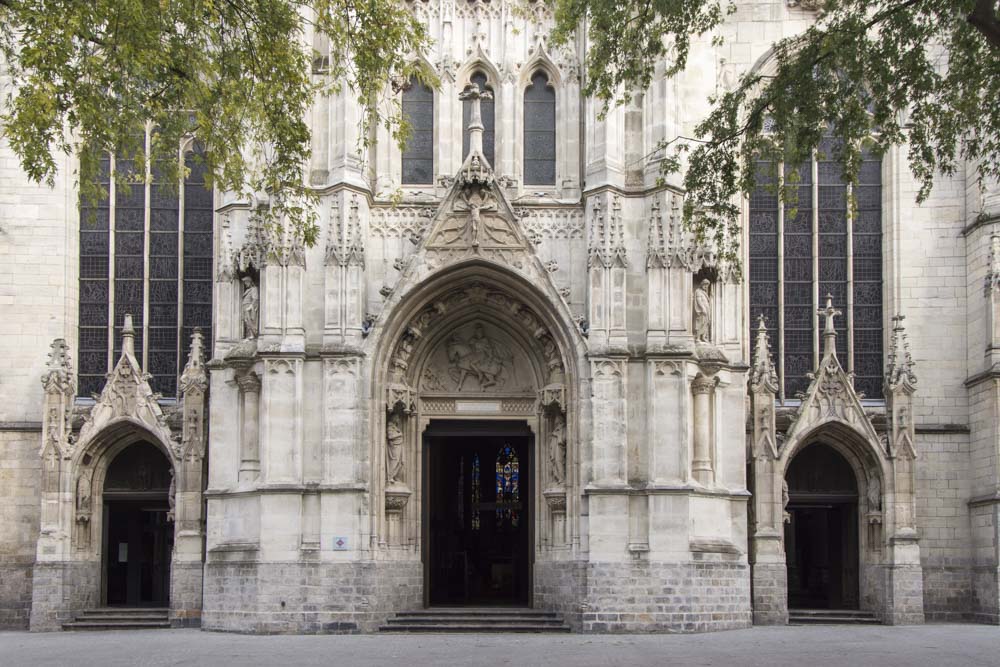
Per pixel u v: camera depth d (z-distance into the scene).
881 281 50.88
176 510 45.97
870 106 50.47
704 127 34.94
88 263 50.25
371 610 41.81
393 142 45.53
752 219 51.19
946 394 49.62
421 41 35.03
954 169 34.69
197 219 50.47
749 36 50.59
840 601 50.03
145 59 30.14
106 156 50.16
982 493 47.94
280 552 41.59
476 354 45.97
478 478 54.00
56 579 46.06
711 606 42.16
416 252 43.81
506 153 45.59
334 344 42.66
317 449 42.50
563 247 44.94
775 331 50.66
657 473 42.34
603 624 41.44
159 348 49.91
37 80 29.14
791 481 49.50
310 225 36.09
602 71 34.25
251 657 32.88
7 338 48.94
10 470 48.19
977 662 31.34
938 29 34.28
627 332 43.38
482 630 42.06
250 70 33.84
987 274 47.94
